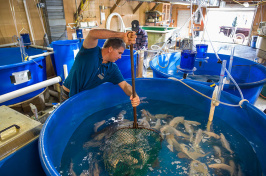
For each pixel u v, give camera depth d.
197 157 1.70
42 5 4.28
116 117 2.33
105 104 2.54
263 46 5.48
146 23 9.54
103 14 6.64
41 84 2.46
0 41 3.82
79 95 2.15
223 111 2.30
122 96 2.70
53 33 4.66
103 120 2.25
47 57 4.60
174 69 4.67
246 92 2.79
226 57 4.36
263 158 1.68
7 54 3.72
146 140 1.88
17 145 1.31
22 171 1.35
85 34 5.93
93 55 1.94
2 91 2.76
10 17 3.88
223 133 2.05
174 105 2.64
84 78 2.12
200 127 2.14
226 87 2.66
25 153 1.34
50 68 4.74
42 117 2.60
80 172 1.52
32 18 4.25
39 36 4.47
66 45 3.31
